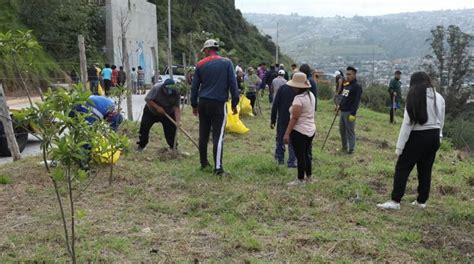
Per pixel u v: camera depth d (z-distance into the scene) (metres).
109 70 21.94
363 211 6.35
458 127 17.59
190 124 13.40
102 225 5.54
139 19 39.94
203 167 8.02
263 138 12.14
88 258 4.65
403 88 19.73
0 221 5.64
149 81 40.94
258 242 5.09
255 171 8.18
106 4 34.72
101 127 4.65
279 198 6.62
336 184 7.54
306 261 4.74
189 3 61.34
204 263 4.64
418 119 6.11
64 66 29.22
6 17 27.66
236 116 12.34
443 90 34.72
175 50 51.94
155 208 6.15
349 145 10.62
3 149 9.70
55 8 29.89
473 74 35.66
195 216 5.95
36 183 7.09
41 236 5.15
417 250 5.09
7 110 8.57
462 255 5.04
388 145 12.62
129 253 4.80
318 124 16.06
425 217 6.22
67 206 6.17
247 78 17.31
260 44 73.25
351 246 5.05
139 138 9.32
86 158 3.69
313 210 6.25
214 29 61.62
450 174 9.26
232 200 6.45
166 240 5.15
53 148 3.51
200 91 7.73
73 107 3.62
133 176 7.52
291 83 7.09
